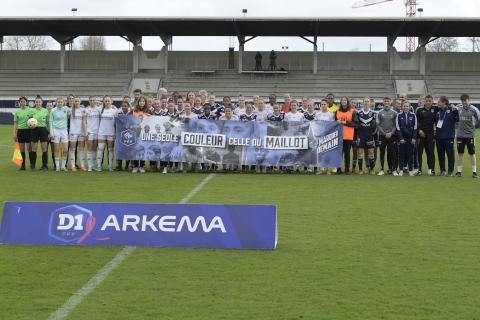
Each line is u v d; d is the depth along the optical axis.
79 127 18.09
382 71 51.34
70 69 53.19
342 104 17.86
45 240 8.53
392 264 7.70
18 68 53.53
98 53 53.47
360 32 49.84
